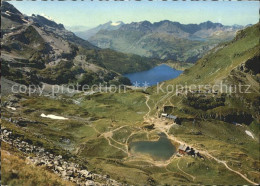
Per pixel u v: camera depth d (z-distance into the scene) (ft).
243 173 632.79
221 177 608.19
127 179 374.63
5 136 221.46
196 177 600.80
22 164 130.41
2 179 111.45
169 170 629.51
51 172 148.97
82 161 357.82
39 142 314.55
